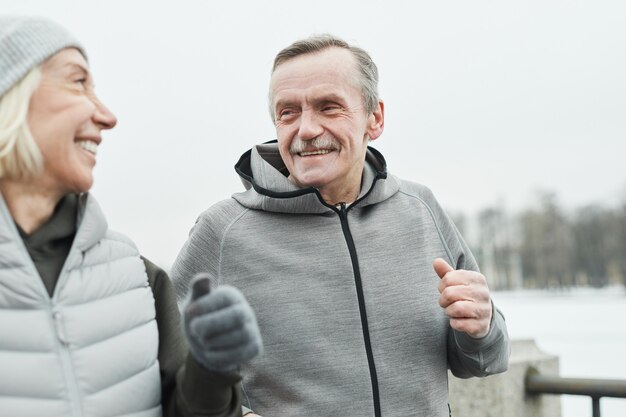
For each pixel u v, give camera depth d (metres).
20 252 1.29
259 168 2.03
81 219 1.39
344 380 1.84
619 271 60.81
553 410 2.90
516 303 39.56
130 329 1.42
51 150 1.34
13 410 1.26
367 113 2.01
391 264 1.98
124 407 1.37
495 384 2.70
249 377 1.88
